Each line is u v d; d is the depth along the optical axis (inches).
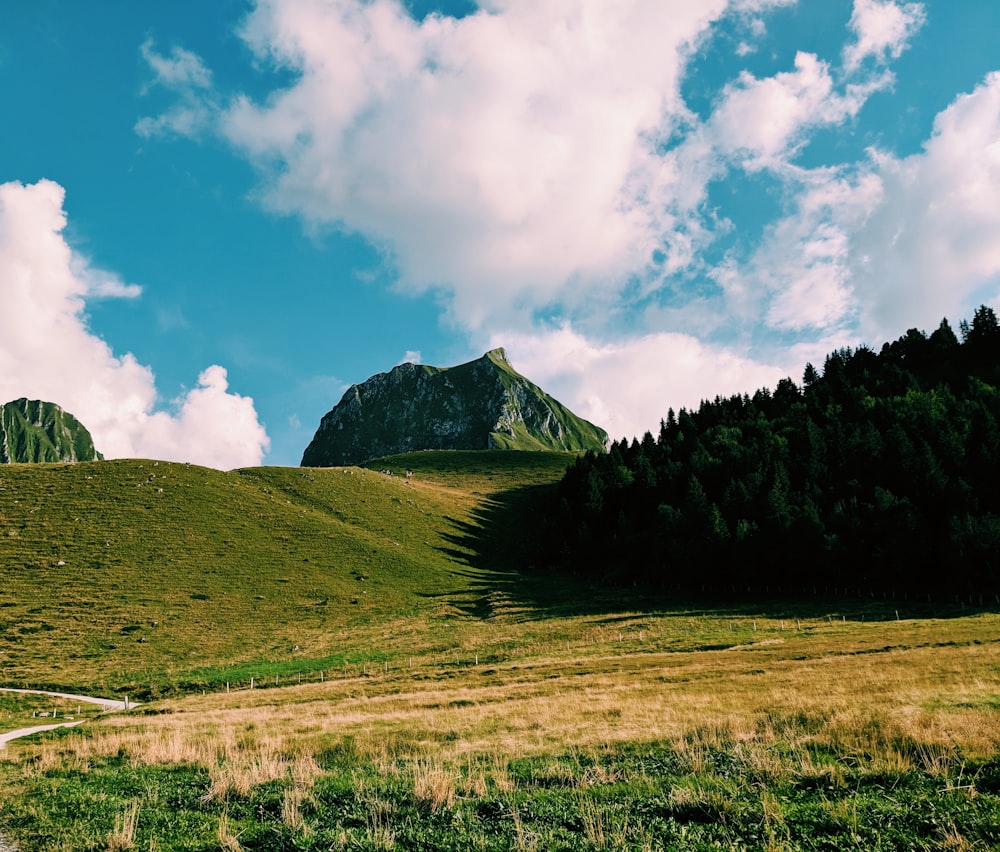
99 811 575.5
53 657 2466.8
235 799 601.6
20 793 674.2
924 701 876.6
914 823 437.7
